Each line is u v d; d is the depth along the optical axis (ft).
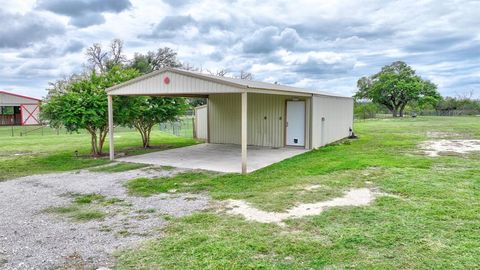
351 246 12.85
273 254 12.39
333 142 49.29
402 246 12.73
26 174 29.78
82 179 27.04
